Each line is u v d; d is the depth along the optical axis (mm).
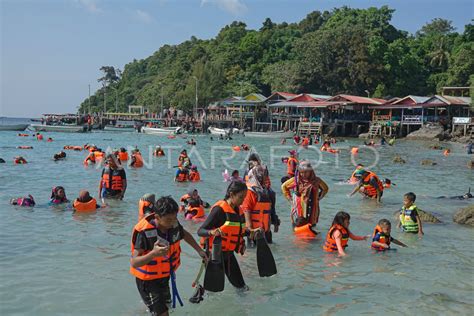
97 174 21438
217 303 6770
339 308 6602
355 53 88812
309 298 6977
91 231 10789
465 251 9617
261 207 8961
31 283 7457
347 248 9703
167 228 5828
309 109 78875
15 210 12938
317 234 10812
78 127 77500
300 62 93188
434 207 14758
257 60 114938
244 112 85562
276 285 7508
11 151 35375
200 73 99375
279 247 9703
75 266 8320
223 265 6930
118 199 14680
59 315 6320
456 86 82188
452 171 27375
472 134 61812
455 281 7762
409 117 69188
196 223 11633
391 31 115062
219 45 130000
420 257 9133
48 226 11203
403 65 94562
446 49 100688
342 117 76312
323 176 22844
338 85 90938
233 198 7062
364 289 7348
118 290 7227
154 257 5500
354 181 19797
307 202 10711
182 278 7762
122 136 68500
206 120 84125
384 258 9031
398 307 6629
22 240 9953
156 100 124750
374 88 90125
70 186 17750
